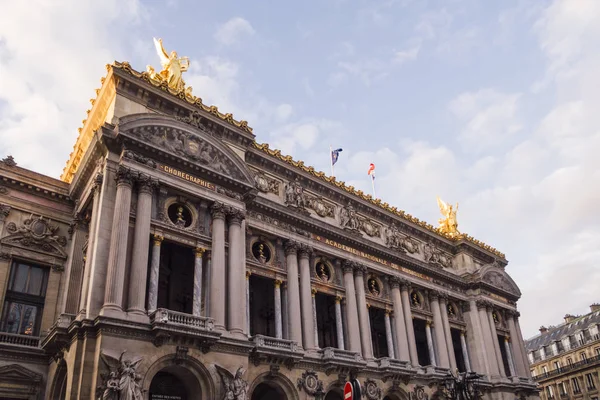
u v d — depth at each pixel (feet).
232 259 118.01
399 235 179.63
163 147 115.65
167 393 104.68
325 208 157.58
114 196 107.76
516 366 200.03
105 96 123.24
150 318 99.50
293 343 124.06
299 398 121.49
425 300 178.50
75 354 93.09
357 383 77.41
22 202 122.72
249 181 128.57
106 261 101.50
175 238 113.09
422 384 155.02
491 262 215.51
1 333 107.55
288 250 140.26
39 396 107.24
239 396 101.91
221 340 106.32
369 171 198.80
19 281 117.50
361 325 148.46
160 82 124.26
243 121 137.39
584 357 284.41
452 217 212.84
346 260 153.99
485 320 192.34
